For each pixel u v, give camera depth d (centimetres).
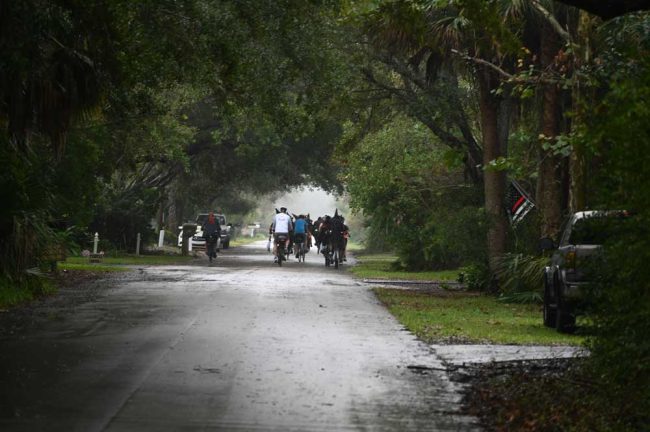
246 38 4359
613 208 1666
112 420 1670
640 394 1675
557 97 5034
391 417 1741
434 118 6075
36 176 4319
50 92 4228
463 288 5744
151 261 8325
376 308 3950
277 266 8069
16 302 3809
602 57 3578
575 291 3158
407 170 8062
